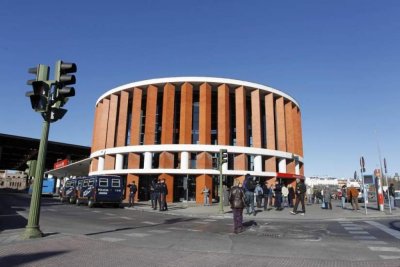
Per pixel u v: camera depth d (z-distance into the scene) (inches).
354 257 301.3
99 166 1654.8
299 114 1841.8
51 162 3649.1
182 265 260.8
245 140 1464.1
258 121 1497.3
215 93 1615.4
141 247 330.6
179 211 853.8
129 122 1695.4
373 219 680.4
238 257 292.2
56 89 355.9
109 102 1708.9
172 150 1398.9
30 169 418.0
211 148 1393.9
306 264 268.5
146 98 1646.2
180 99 1604.3
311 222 617.9
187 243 366.9
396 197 1240.8
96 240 355.9
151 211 864.9
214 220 653.9
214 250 327.6
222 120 1437.0
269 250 331.9
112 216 706.8
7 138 2630.4
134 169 1443.2
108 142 1605.6
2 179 6141.7
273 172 1465.3
